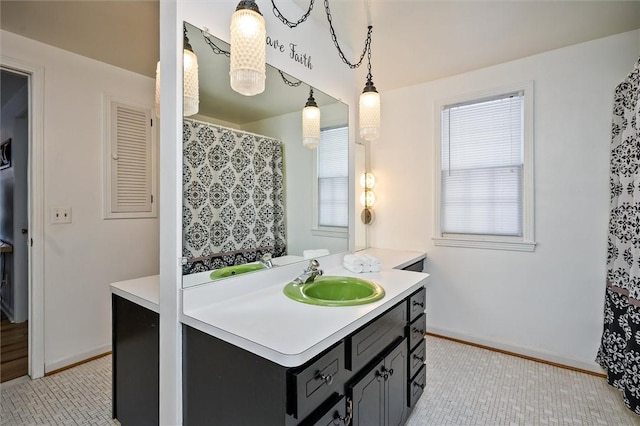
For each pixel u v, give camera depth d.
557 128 2.29
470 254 2.67
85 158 2.36
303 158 1.90
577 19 1.91
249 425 0.99
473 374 2.19
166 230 1.25
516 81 2.44
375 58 2.40
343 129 2.22
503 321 2.53
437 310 2.83
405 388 1.60
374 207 3.16
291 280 1.75
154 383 1.37
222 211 1.41
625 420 1.72
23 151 2.99
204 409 1.13
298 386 0.91
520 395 1.95
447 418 1.74
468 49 2.27
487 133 2.59
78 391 1.96
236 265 1.47
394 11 1.82
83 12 1.81
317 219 2.01
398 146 3.02
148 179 2.73
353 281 1.72
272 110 1.65
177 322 1.21
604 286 2.15
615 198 2.03
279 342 0.95
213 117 1.36
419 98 2.90
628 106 1.85
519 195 2.46
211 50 1.33
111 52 2.29
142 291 1.51
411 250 2.96
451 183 2.76
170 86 1.23
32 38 2.08
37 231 2.13
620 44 2.09
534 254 2.40
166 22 1.23
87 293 2.37
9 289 3.14
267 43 1.60
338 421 1.07
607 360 2.01
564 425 1.68
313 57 1.92
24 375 2.15
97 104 2.42
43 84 2.15
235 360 1.02
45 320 2.16
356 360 1.19
